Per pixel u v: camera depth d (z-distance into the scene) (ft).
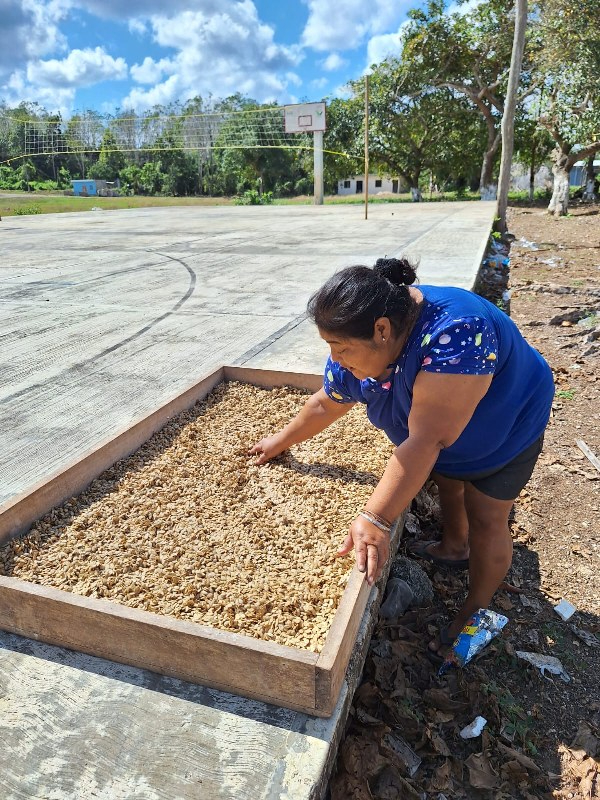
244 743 4.90
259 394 11.05
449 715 6.42
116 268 26.25
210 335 15.39
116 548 6.84
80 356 13.98
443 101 84.33
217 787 4.57
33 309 18.63
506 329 6.06
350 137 99.71
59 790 4.59
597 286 23.48
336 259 26.63
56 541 6.96
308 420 8.03
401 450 5.45
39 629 5.88
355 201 117.91
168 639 5.30
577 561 8.80
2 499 8.09
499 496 6.59
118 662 5.68
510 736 6.24
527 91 69.31
